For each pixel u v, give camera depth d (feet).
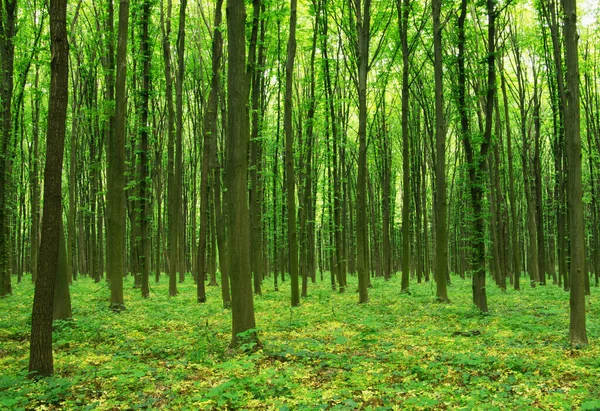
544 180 115.85
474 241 47.01
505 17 73.56
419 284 90.27
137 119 76.43
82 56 83.46
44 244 24.68
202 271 60.23
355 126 124.06
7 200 71.61
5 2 58.85
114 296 50.72
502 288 72.84
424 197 97.81
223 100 72.69
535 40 70.23
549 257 107.34
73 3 80.28
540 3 53.42
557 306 49.34
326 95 70.38
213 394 20.02
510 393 21.43
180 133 69.36
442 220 56.08
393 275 130.52
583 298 30.73
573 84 31.22
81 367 26.89
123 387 23.18
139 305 54.60
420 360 27.30
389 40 75.10
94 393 22.43
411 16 67.51
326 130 72.49
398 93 93.91
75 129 85.35
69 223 86.63
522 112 77.56
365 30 59.98
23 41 67.87
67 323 39.47
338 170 80.48
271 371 23.39
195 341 34.01
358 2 62.54
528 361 26.12
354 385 23.00
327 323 41.60
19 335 36.60
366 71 61.98
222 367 25.09
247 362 24.62
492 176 90.43
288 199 55.47
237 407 20.27
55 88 24.07
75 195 110.93
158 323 42.27
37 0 68.64
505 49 74.33
